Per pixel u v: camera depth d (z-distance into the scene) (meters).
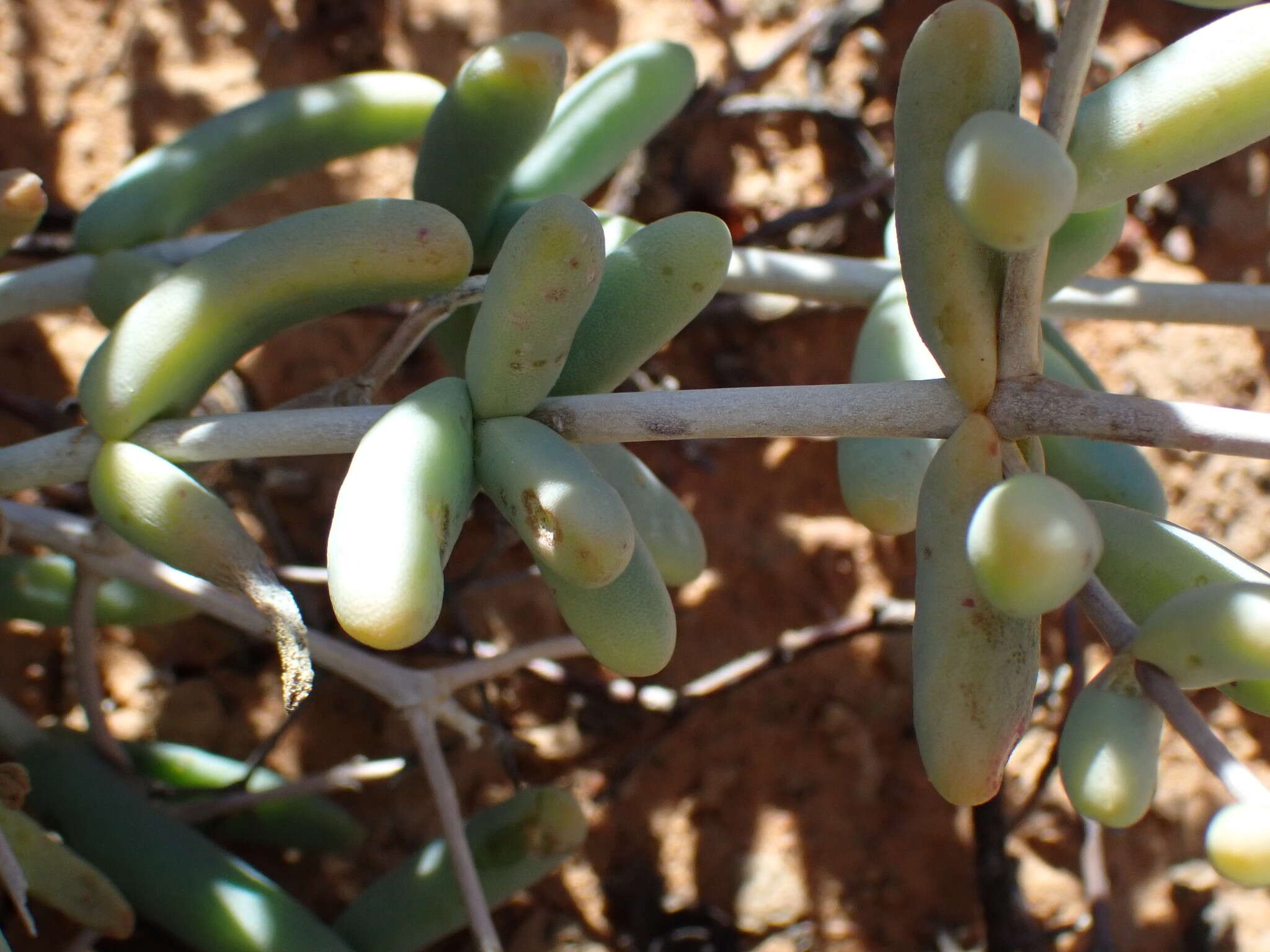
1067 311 0.29
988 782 0.22
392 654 0.35
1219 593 0.21
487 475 0.22
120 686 0.34
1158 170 0.21
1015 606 0.20
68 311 0.32
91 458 0.23
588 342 0.23
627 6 0.41
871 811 0.36
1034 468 0.22
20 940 0.30
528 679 0.36
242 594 0.23
